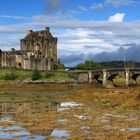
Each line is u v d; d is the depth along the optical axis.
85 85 150.50
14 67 167.50
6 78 157.00
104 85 151.50
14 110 66.06
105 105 74.44
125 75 149.75
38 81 152.50
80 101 85.75
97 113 60.66
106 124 48.56
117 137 39.81
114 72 153.00
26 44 194.38
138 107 67.19
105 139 38.88
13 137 40.22
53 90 134.38
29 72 162.12
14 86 145.75
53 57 199.25
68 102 83.44
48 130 44.53
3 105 75.81
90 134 41.69
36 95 107.62
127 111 62.97
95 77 162.50
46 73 161.88
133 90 103.00
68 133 42.50
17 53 178.00
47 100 89.31
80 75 162.88
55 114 59.81
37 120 52.91
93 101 84.88
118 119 53.16
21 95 107.50
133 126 46.78
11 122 50.75
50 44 197.50
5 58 176.50
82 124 48.84
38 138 39.75
